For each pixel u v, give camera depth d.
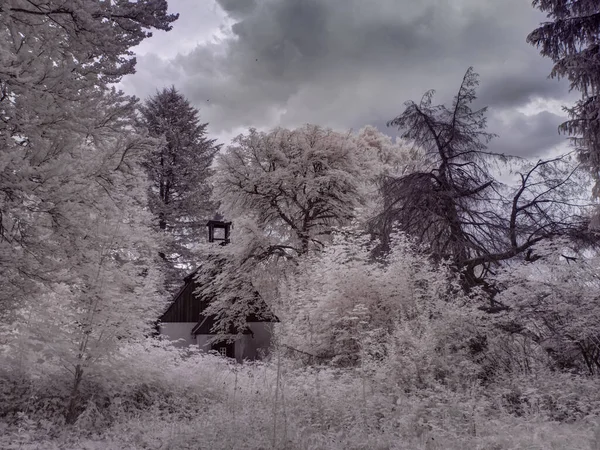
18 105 6.61
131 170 8.61
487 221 14.54
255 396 9.73
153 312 11.21
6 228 6.83
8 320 7.91
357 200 25.83
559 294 11.40
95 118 7.92
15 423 8.26
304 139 27.28
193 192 37.34
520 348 11.45
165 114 40.53
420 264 13.38
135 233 9.80
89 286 9.20
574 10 14.99
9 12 6.36
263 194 26.59
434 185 14.99
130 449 7.14
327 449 6.82
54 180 6.63
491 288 13.83
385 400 8.87
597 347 11.09
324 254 14.39
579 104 14.58
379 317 12.54
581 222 14.09
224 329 25.69
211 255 27.59
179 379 11.01
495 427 7.49
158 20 7.69
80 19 6.78
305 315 13.54
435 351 10.84
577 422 8.10
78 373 9.13
